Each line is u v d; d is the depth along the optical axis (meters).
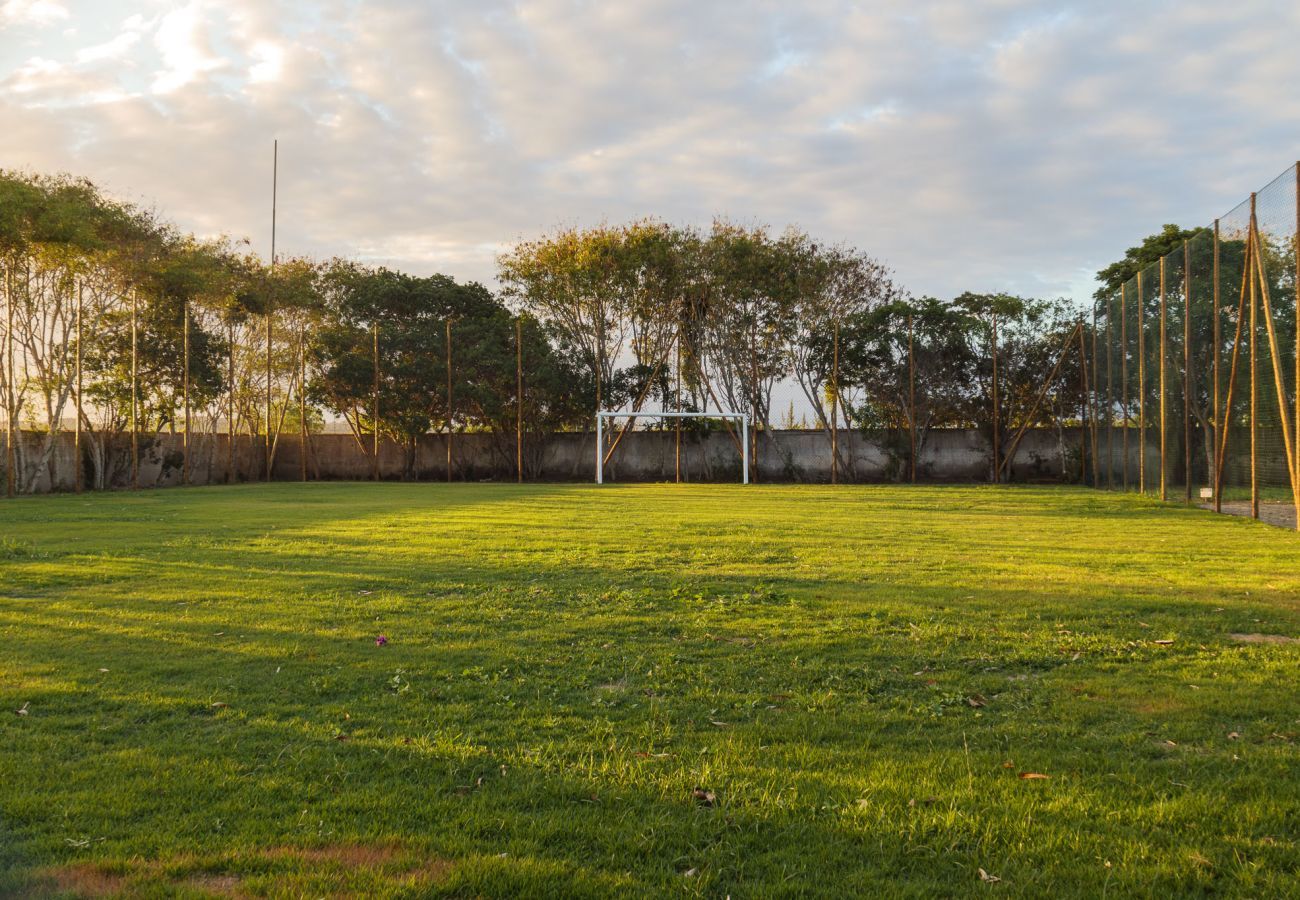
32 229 25.89
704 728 4.57
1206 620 7.05
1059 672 5.60
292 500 22.86
